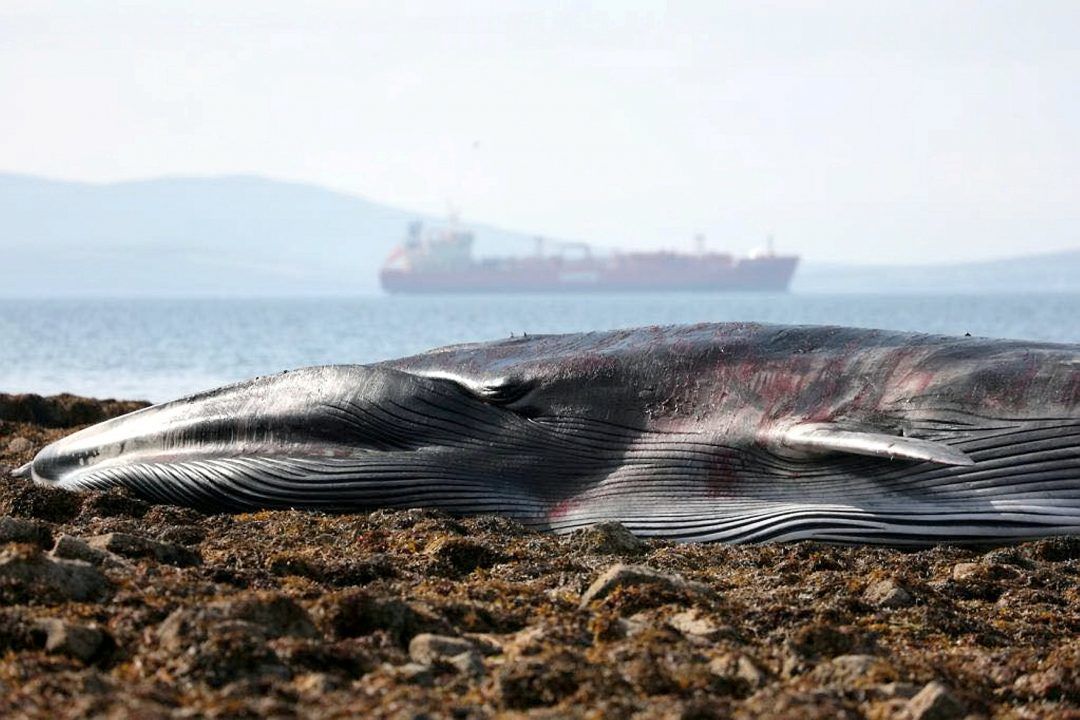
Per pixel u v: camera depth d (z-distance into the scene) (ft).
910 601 46.80
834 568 52.60
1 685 33.14
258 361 269.03
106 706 31.14
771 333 64.44
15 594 39.06
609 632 39.68
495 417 65.87
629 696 34.22
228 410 68.44
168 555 46.96
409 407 66.03
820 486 59.72
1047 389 57.98
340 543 54.75
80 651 35.55
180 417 69.26
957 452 55.16
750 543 59.31
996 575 51.80
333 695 32.78
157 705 31.19
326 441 66.39
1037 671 38.78
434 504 64.59
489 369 66.85
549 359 66.18
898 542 57.82
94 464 70.54
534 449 64.80
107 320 563.89
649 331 67.31
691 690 35.12
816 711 32.55
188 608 37.22
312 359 274.36
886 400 60.08
